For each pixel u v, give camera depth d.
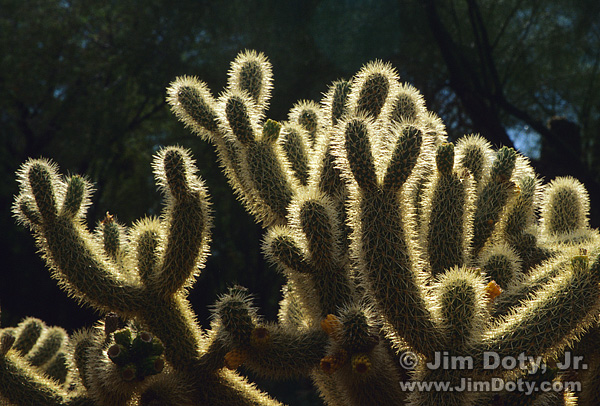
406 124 0.91
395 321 0.89
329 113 1.09
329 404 1.06
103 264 1.02
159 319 1.02
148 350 0.93
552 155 3.16
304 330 0.99
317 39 3.51
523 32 4.10
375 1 3.47
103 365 0.95
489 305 0.94
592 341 1.00
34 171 1.00
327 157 1.03
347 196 1.01
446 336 0.88
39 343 1.25
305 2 3.48
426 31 3.58
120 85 4.14
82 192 1.02
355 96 1.06
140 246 1.02
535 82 4.00
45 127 4.09
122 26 4.12
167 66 3.81
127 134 4.35
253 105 1.05
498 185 1.05
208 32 3.88
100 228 1.10
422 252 0.97
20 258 4.10
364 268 0.90
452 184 0.96
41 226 1.01
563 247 1.07
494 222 1.04
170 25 3.85
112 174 4.68
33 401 1.03
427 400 0.88
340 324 0.90
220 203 4.52
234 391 1.03
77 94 4.02
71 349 1.07
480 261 1.02
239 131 1.02
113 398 0.96
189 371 1.02
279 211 1.02
